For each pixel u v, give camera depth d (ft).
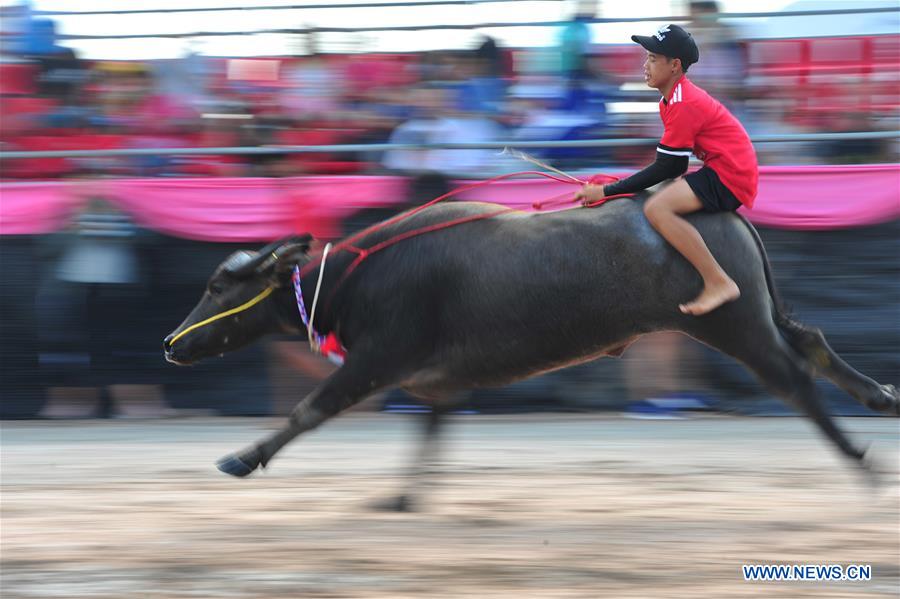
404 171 39.96
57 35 41.78
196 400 41.55
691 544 24.76
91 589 21.84
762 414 40.78
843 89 40.47
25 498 29.84
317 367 41.19
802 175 39.68
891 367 39.78
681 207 25.54
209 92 41.63
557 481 31.53
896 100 40.47
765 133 40.50
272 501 29.45
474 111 40.47
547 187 39.63
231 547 24.75
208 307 28.50
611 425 39.47
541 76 40.70
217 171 41.01
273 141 41.11
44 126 41.50
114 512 28.25
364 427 39.75
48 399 41.16
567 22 40.47
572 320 25.95
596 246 25.73
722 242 25.54
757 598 20.98
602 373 41.24
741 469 32.86
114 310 40.81
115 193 40.09
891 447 35.55
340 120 40.96
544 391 41.39
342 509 28.55
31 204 39.91
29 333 40.78
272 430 39.09
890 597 21.06
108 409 41.24
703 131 25.70
